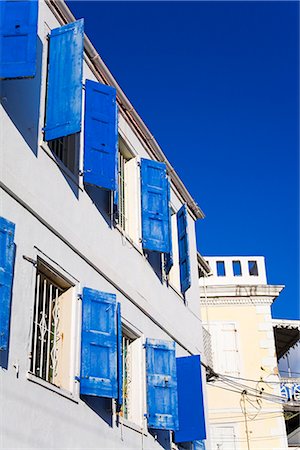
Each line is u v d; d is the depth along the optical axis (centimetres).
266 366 2127
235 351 2152
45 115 954
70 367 898
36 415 789
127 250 1171
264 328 2178
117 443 975
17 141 870
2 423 727
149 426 1088
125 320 1103
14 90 886
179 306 1406
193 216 1673
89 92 1080
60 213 950
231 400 2081
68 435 850
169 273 1420
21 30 834
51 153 951
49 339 895
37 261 870
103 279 1050
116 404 993
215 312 2202
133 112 1287
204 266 1812
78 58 962
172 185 1512
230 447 2022
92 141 1051
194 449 1291
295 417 2417
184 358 1270
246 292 2216
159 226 1276
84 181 1020
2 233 771
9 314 771
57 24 1052
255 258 2331
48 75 978
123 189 1272
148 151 1386
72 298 944
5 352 756
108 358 947
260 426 2047
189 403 1226
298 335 2361
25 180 873
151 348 1153
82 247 992
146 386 1116
